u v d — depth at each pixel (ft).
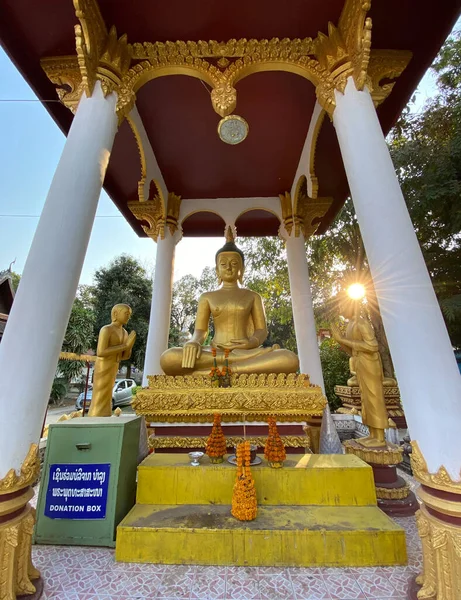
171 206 30.76
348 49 15.74
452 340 38.78
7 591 8.87
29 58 17.57
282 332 87.30
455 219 37.14
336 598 9.29
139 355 89.30
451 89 41.91
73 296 12.45
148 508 12.69
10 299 51.93
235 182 29.99
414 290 11.29
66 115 20.68
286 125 23.71
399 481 16.11
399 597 9.35
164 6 15.84
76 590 9.64
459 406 9.91
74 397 90.89
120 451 12.96
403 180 40.55
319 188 29.37
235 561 10.75
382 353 46.37
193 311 116.26
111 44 16.29
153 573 10.41
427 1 15.60
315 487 13.05
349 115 14.98
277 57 17.46
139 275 100.32
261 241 59.98
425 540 9.51
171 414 17.33
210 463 14.03
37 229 12.68
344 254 51.16
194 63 17.79
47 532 12.22
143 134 23.25
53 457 12.92
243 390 17.35
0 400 10.11
